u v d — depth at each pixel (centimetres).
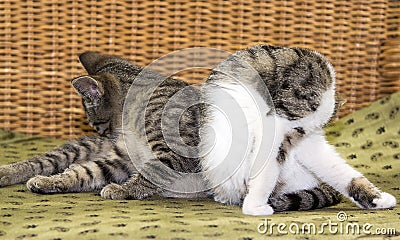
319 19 179
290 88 121
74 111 177
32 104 177
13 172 136
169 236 107
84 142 145
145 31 176
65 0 175
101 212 117
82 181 134
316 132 126
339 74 180
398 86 181
